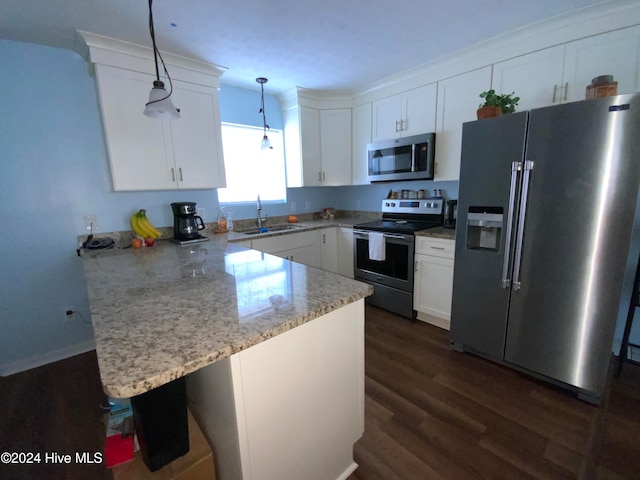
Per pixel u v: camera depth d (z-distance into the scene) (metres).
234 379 0.82
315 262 3.20
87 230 2.28
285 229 3.07
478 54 2.25
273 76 2.73
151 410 0.89
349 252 3.24
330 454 1.17
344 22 1.85
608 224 1.48
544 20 1.86
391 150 2.88
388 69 2.62
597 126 1.45
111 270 1.50
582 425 1.51
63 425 1.62
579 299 1.61
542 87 1.99
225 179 2.64
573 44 1.85
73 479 1.31
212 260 1.68
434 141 2.59
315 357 1.04
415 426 1.53
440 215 2.88
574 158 1.53
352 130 3.35
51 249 2.17
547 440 1.42
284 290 1.14
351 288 1.16
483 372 1.97
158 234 2.36
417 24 1.89
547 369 1.78
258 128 3.21
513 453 1.36
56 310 2.24
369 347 2.30
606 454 1.34
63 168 2.16
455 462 1.33
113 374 0.62
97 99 2.12
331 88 3.09
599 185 1.48
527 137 1.67
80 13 1.66
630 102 1.36
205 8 1.65
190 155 2.42
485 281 1.98
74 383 1.98
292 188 3.58
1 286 2.04
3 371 2.09
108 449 0.97
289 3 1.63
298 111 3.17
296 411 1.00
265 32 1.93
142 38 1.96
